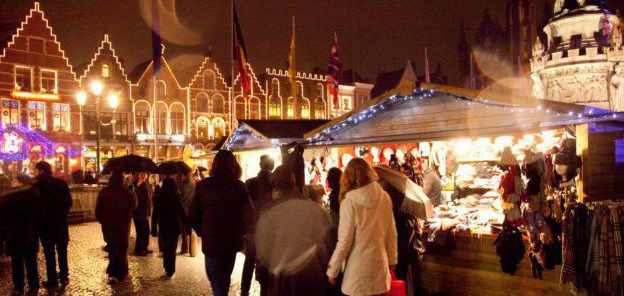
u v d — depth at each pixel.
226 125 43.03
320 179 12.02
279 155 12.88
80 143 35.12
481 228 7.02
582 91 16.66
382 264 4.32
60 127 34.69
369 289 4.24
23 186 7.92
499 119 7.07
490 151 9.41
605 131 6.57
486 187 9.05
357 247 4.30
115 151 37.62
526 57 41.53
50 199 8.16
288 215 4.73
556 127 6.58
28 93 33.06
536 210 6.14
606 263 5.58
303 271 4.68
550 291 6.19
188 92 41.22
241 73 19.09
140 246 11.09
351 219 4.26
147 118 39.12
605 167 6.52
